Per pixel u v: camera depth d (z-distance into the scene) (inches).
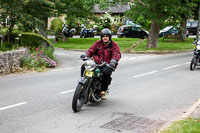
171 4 1048.2
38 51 718.5
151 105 349.4
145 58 893.2
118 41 1446.9
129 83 488.4
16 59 599.5
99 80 333.1
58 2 845.8
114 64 324.2
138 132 254.1
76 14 1365.7
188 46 1282.0
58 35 1437.0
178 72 616.1
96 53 343.0
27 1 708.0
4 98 370.9
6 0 700.7
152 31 1175.0
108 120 288.7
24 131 254.4
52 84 467.5
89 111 319.6
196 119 278.8
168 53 1069.1
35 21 764.6
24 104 343.3
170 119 293.4
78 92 307.3
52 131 255.8
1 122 277.4
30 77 534.0
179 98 386.9
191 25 2251.5
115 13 2527.1
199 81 515.5
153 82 500.1
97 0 1120.8
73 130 259.1
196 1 1449.3
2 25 745.0
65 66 695.7
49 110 320.2
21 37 767.1
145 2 1046.4
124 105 347.9
